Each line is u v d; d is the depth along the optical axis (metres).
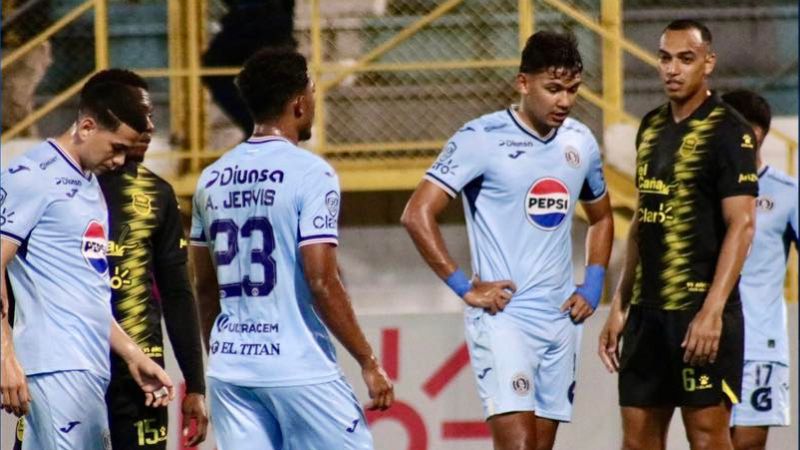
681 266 21.31
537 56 20.75
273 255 18.38
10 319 20.39
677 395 21.62
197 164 33.62
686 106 21.45
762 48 36.22
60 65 35.41
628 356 21.95
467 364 27.61
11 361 18.88
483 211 21.44
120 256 20.95
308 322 18.58
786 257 26.27
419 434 27.59
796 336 28.41
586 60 34.34
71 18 33.06
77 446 19.78
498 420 21.31
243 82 18.75
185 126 33.94
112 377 20.91
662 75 21.41
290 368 18.36
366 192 33.09
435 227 21.44
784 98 35.88
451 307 33.06
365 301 33.12
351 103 34.38
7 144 33.97
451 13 34.78
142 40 35.66
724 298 20.70
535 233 21.31
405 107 34.31
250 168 18.48
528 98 21.06
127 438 20.98
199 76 33.66
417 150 33.84
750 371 25.86
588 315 21.86
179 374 27.19
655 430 22.00
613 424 27.52
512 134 21.33
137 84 20.23
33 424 19.91
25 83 35.03
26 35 35.59
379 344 27.64
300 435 18.75
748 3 36.28
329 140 34.38
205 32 34.59
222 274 18.78
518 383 21.23
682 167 21.23
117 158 19.69
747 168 20.91
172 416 27.16
